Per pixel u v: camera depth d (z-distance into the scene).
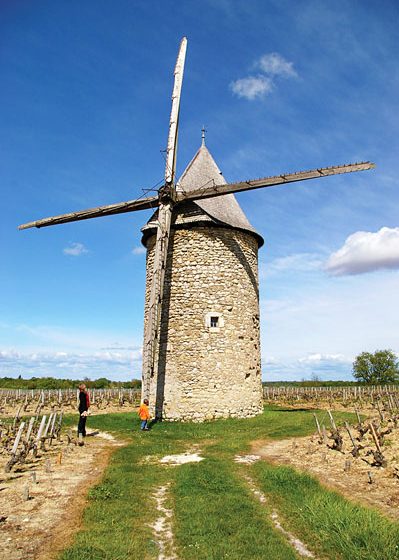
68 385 46.00
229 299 16.97
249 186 16.59
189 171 19.06
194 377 16.08
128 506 6.96
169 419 15.83
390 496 7.00
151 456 10.73
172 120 18.14
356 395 35.25
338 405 27.53
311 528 6.09
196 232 17.31
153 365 15.03
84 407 12.76
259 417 16.34
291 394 39.66
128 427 15.12
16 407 26.19
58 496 7.28
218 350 16.36
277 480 8.06
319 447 10.78
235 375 16.44
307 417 15.91
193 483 8.13
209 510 6.80
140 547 5.57
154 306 15.45
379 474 8.19
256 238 19.11
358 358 58.25
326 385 57.91
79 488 7.74
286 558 5.30
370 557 5.13
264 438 12.68
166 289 17.11
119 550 5.41
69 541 5.57
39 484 7.98
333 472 8.51
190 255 17.17
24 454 9.59
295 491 7.48
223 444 11.90
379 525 5.75
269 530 6.09
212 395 15.95
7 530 5.87
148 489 8.02
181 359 16.31
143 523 6.42
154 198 17.27
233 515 6.62
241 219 18.42
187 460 10.29
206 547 5.62
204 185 18.56
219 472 8.84
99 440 12.92
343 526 5.92
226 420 15.61
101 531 5.94
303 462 9.46
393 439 11.16
